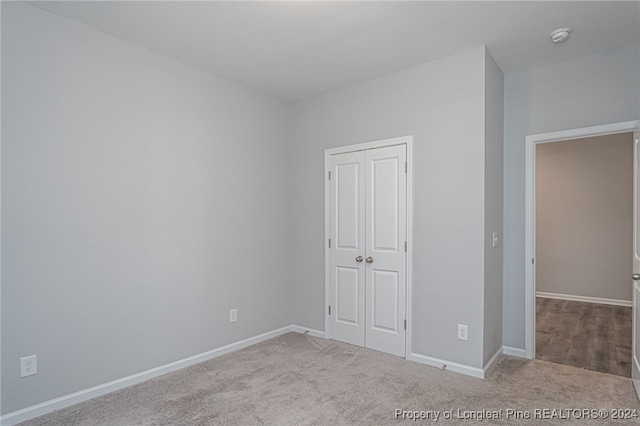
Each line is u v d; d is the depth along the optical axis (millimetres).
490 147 2955
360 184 3551
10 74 2162
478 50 2846
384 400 2441
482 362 2795
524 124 3275
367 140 3500
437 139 3055
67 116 2396
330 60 3066
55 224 2340
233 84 3512
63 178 2375
